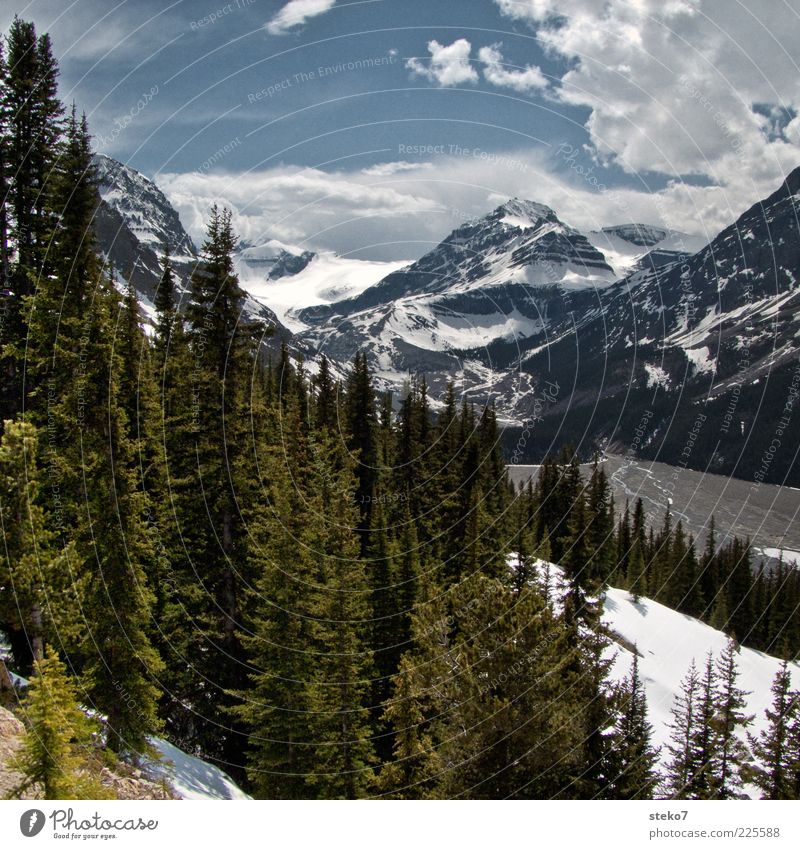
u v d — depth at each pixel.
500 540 41.19
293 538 23.39
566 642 21.52
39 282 19.78
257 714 21.86
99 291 20.67
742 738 41.06
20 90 22.83
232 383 25.78
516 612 19.78
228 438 25.56
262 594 22.75
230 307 25.62
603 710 20.50
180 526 24.94
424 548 38.88
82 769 14.15
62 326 19.52
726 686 26.91
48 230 20.92
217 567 25.16
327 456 36.16
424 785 21.30
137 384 25.53
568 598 24.64
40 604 15.83
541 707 18.75
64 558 15.92
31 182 22.52
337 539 26.92
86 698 17.17
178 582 24.16
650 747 22.56
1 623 19.22
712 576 85.19
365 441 43.88
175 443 26.25
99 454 18.59
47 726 11.33
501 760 18.34
